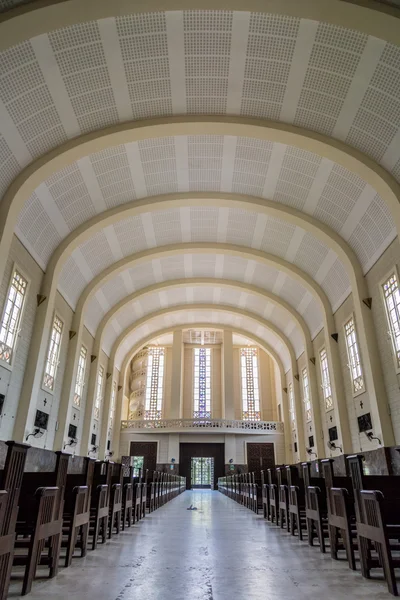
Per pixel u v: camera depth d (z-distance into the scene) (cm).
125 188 1528
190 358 3525
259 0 866
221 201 1609
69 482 670
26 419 1292
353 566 475
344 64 1019
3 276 1198
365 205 1359
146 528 848
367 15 862
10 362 1248
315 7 869
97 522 612
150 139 1355
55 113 1116
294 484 855
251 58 1059
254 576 436
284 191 1535
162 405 3362
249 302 2638
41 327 1401
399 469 1214
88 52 1003
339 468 1656
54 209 1398
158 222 1828
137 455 2859
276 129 1211
